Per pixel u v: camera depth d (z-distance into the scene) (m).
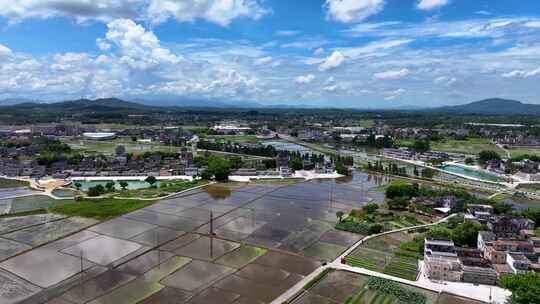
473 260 140.50
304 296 122.06
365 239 173.38
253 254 154.75
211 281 131.12
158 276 134.25
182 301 117.69
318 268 142.50
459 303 118.38
